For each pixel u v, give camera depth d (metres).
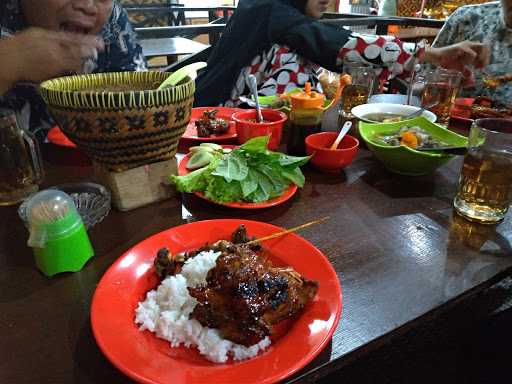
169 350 0.59
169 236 0.81
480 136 0.90
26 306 0.67
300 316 0.62
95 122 0.81
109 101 0.78
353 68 1.70
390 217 0.96
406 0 5.01
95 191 1.00
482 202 0.91
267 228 0.82
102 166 0.93
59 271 0.74
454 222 0.94
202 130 1.38
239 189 0.98
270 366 0.51
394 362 1.05
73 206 0.77
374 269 0.77
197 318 0.60
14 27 1.68
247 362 0.53
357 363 0.99
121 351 0.53
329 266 0.69
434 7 4.80
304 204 1.02
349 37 1.97
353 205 1.02
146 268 0.73
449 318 1.07
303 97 1.24
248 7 2.20
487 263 0.79
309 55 2.05
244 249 0.67
